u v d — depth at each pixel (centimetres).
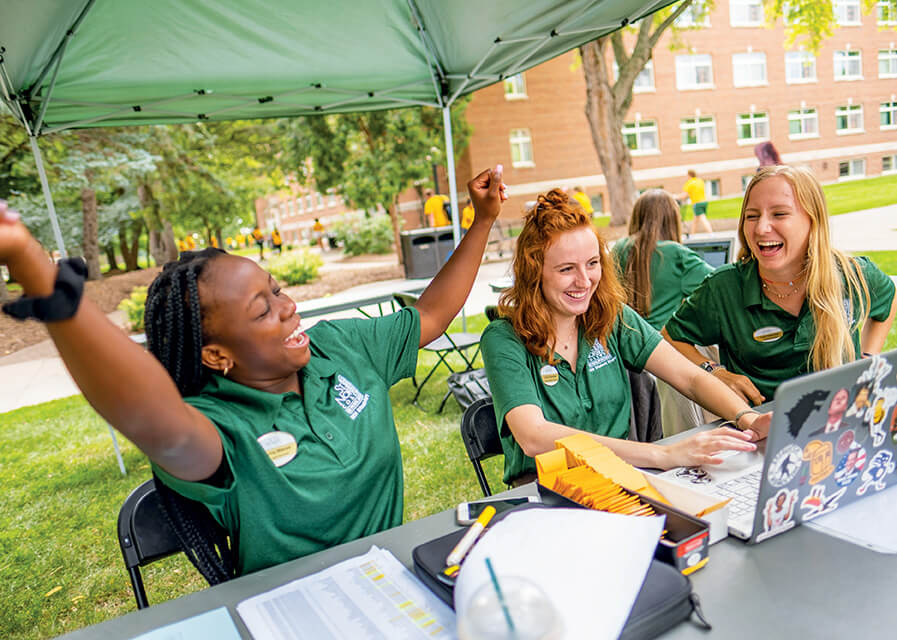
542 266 168
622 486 108
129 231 2455
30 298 65
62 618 263
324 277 1493
